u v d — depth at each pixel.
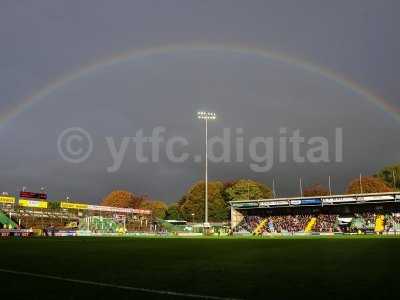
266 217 121.75
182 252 36.34
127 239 74.44
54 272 21.41
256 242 56.31
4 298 14.35
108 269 22.67
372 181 161.88
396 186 169.62
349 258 27.81
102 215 143.12
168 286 16.53
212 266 23.75
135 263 26.09
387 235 87.38
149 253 35.47
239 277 18.78
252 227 119.62
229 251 36.84
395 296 14.00
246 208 122.94
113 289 16.02
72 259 29.50
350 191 165.50
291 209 120.19
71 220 138.38
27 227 123.94
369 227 104.69
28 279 18.91
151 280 18.20
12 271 21.89
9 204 122.31
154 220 146.12
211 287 16.16
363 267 22.17
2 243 56.97
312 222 113.88
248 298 14.10
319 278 18.12
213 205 170.00
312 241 57.56
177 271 21.42
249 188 171.75
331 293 14.62
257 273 20.12
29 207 127.50
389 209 107.44
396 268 21.56
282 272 20.38
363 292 14.73
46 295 14.91
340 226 108.62
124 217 137.12
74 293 15.26
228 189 174.38
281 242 55.28
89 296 14.67
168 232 121.31
